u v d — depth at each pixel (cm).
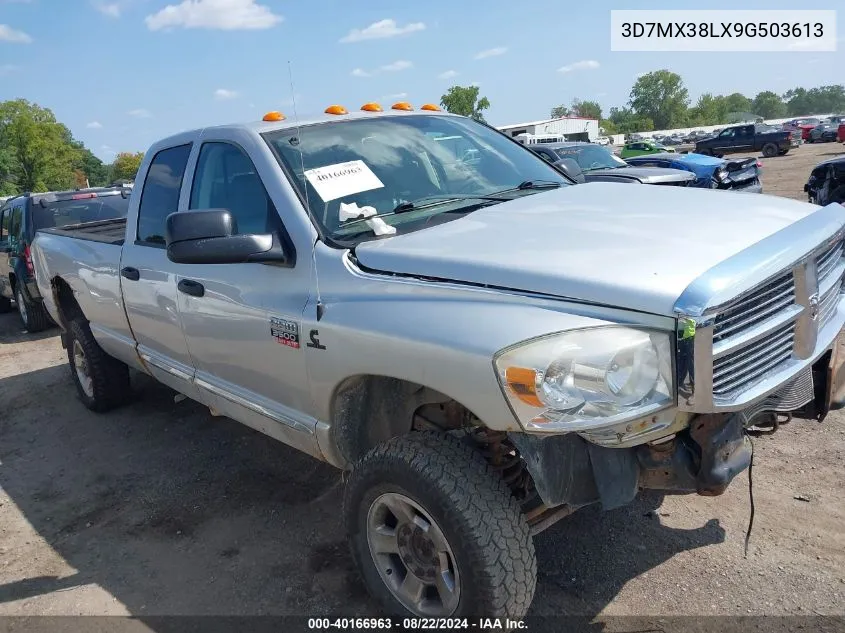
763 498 353
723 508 348
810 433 415
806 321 246
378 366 255
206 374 383
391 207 321
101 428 534
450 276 247
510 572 234
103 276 466
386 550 277
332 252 284
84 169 11131
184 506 402
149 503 410
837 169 1079
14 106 7369
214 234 289
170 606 312
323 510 383
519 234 266
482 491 237
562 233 262
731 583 293
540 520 262
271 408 331
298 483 416
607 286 217
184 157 392
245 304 319
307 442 313
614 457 235
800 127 5372
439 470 240
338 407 290
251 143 335
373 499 269
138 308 425
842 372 290
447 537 239
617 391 210
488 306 231
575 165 433
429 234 280
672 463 235
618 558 317
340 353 270
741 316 220
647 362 212
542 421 213
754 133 3666
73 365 581
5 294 1038
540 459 227
